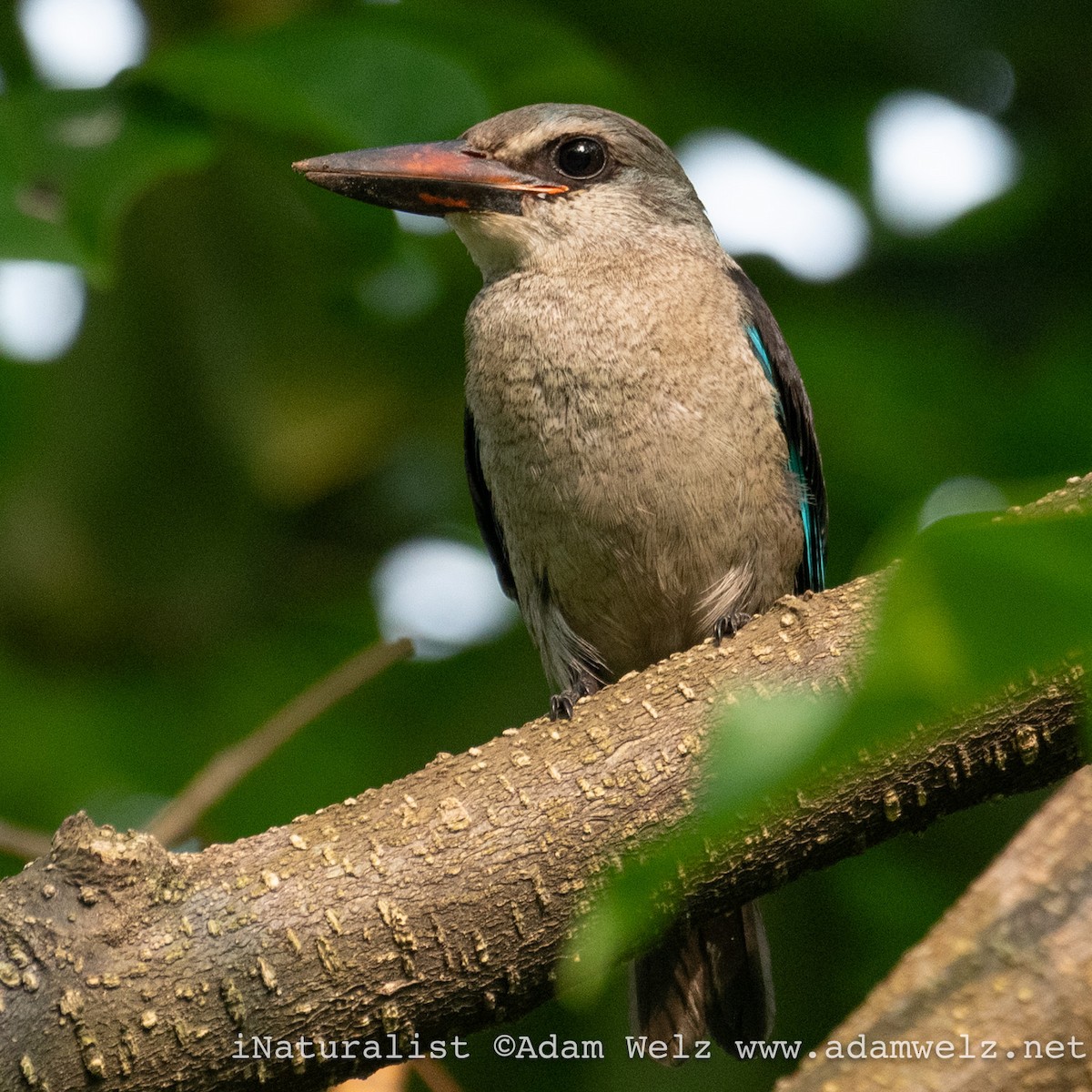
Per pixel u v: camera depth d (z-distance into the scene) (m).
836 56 11.96
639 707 6.37
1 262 8.23
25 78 11.75
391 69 9.17
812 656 6.41
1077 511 2.46
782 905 10.12
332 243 10.68
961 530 2.48
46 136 8.75
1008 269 11.77
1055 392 11.22
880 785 5.77
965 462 11.29
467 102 9.21
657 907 3.06
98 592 11.32
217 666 12.18
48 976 5.58
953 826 10.13
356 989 5.84
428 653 12.12
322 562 12.33
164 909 5.77
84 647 11.53
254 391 11.41
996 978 4.94
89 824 5.83
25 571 11.23
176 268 11.28
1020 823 10.06
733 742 2.71
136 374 11.27
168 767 12.29
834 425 11.39
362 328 11.70
